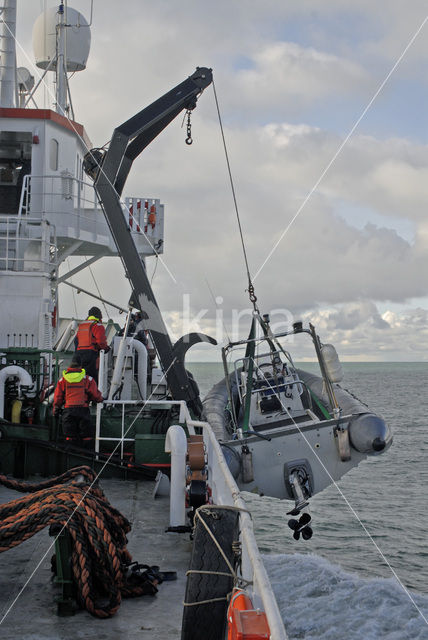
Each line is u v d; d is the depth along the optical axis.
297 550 13.08
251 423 9.72
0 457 6.84
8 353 7.65
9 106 13.27
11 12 13.27
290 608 5.23
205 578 2.98
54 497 3.69
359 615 5.05
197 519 3.23
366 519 15.78
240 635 1.99
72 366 6.72
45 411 7.40
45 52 14.55
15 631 3.25
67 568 3.49
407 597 5.40
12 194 13.27
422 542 13.86
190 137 8.29
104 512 3.79
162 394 9.43
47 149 12.46
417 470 23.22
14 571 4.04
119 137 7.85
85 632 3.26
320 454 8.19
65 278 13.53
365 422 8.27
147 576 3.84
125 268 7.80
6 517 3.71
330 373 8.99
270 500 17.16
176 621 3.40
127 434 7.11
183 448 4.87
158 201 11.84
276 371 10.27
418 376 162.00
